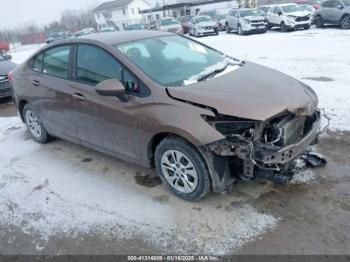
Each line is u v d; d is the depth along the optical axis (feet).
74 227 10.64
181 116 10.23
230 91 10.59
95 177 13.43
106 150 13.46
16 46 169.17
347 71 25.59
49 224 10.89
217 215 10.46
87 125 13.43
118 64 11.96
